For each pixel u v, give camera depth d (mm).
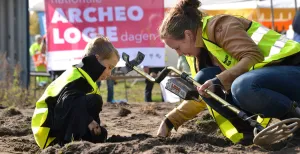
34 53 21719
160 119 8719
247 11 20203
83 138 5648
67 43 13508
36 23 33406
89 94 5629
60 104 5461
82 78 5547
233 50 5262
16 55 15305
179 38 5488
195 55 5664
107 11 13500
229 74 5203
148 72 13922
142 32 13594
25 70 15164
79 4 13484
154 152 4883
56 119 5496
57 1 13422
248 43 5254
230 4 20141
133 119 8719
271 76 5148
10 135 7121
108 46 5773
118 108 10422
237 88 5172
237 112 5156
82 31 13484
